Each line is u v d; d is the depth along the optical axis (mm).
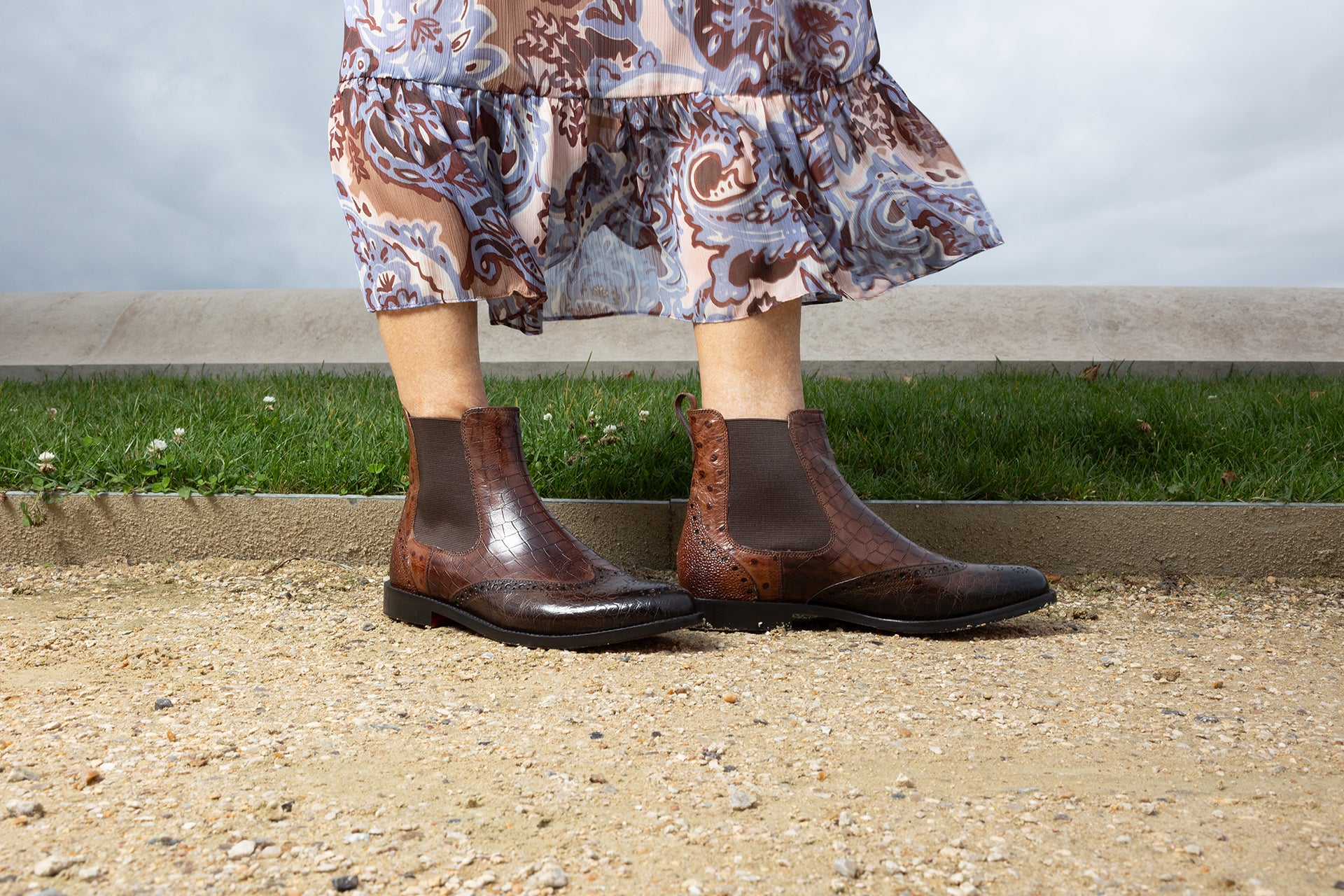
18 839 870
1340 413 3010
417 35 1635
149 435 2605
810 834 913
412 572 1706
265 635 1626
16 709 1213
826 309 5551
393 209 1603
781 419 1741
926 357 5098
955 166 1858
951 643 1650
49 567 2189
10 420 2889
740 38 1696
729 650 1591
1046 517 2186
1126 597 2025
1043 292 5715
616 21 1719
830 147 1796
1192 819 951
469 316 1700
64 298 6094
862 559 1699
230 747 1101
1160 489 2348
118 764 1042
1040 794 1009
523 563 1608
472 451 1667
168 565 2178
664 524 2219
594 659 1508
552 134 1700
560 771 1054
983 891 815
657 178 1780
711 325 1731
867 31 1822
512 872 837
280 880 815
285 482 2295
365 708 1250
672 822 937
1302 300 5641
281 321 5719
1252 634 1728
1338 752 1137
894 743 1157
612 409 3039
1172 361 5008
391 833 903
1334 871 850
